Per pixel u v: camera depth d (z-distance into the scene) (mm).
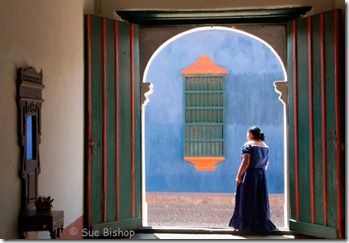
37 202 4109
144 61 7008
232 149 9672
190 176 9734
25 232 4070
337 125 5996
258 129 6766
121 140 6531
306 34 6340
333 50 6043
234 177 9664
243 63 9664
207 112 9727
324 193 6129
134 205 6664
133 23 6738
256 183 6648
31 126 4297
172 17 6773
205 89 9727
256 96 9641
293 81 6488
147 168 9781
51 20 4934
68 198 5465
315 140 6230
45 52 4742
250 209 6621
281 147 9578
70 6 5598
